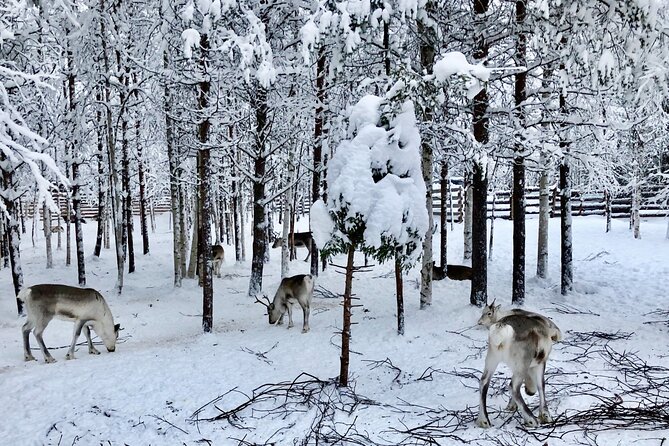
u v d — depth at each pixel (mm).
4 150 6684
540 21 10273
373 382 8211
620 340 9656
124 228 21203
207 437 6141
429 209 12711
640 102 9828
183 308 14883
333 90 14945
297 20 14750
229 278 19438
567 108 12656
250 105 15375
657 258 19297
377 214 7242
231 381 8234
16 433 6410
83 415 6824
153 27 14602
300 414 6566
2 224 21078
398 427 6047
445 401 7055
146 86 16219
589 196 34219
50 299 9586
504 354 5789
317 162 15891
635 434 5234
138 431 6398
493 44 12672
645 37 8992
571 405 6309
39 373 8578
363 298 15086
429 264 12789
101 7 14992
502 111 11797
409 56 12398
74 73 15469
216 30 11953
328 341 10742
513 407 6395
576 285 15203
